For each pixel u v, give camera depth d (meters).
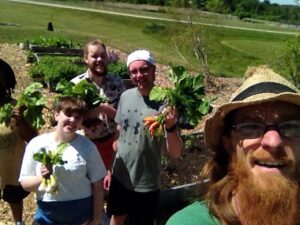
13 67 5.69
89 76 2.08
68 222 1.61
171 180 2.69
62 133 1.58
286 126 0.77
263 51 15.09
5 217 2.30
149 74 1.75
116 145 1.92
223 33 19.77
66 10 21.36
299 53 5.57
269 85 0.78
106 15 21.30
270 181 0.76
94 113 1.92
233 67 10.30
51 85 4.71
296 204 0.76
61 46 7.09
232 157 0.81
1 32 9.15
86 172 1.61
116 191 1.86
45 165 1.55
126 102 1.82
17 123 1.83
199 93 1.51
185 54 8.22
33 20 16.16
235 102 0.77
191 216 0.79
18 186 1.94
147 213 1.86
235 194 0.80
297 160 0.77
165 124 1.58
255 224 0.77
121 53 8.07
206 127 0.84
